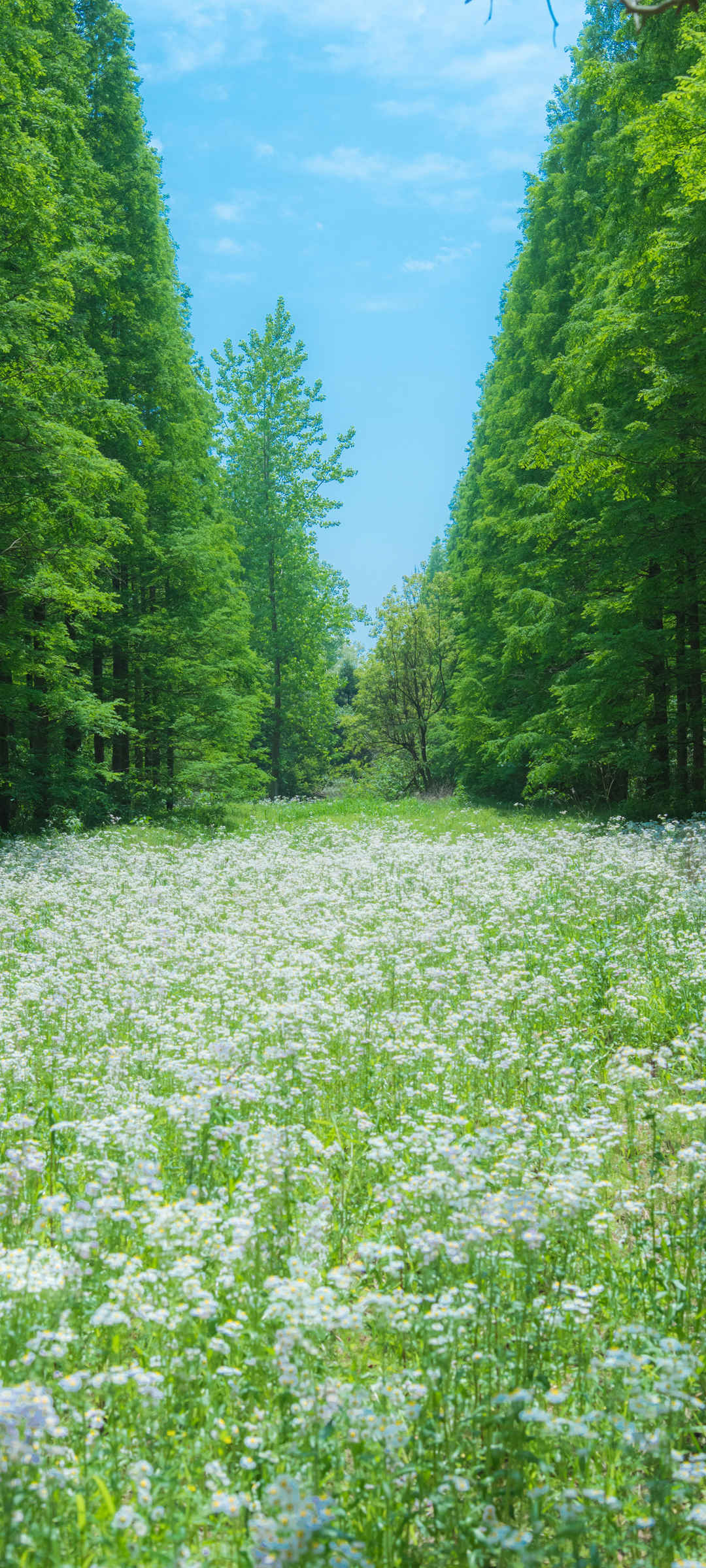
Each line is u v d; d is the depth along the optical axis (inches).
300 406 1707.7
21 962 352.2
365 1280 157.2
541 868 539.5
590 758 874.8
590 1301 142.6
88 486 689.0
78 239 766.5
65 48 837.8
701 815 708.7
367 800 1317.7
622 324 655.1
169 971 342.0
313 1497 93.2
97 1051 264.1
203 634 1031.0
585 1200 156.1
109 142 996.6
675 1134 214.7
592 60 743.1
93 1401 130.2
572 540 881.5
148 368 996.6
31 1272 130.9
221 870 639.1
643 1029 281.4
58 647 793.6
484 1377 123.6
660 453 645.3
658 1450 109.7
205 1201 166.6
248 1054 242.5
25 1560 91.1
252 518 1696.6
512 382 1209.4
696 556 748.0
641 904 432.8
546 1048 249.9
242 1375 121.5
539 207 1167.0
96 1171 176.1
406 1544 101.0
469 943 366.0
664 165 582.9
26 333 655.1
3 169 634.8
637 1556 105.0
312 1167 174.2
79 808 876.0
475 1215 141.3
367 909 456.4
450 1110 223.3
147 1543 97.6
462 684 1246.3
